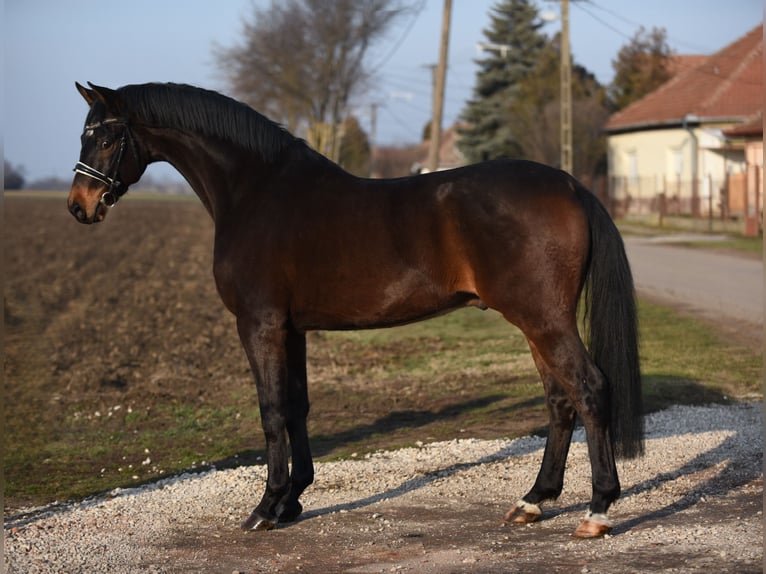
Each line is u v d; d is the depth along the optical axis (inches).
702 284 761.0
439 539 217.6
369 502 252.8
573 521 227.5
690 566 187.3
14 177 4466.0
